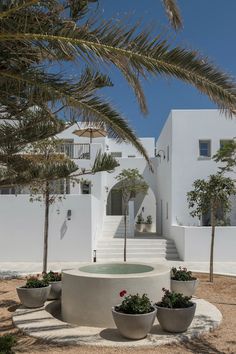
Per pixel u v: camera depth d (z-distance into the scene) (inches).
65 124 257.1
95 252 664.4
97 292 269.0
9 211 649.0
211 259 470.9
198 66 162.1
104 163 326.0
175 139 779.4
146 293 271.4
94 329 261.7
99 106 220.4
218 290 416.8
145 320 233.6
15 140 259.0
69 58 167.0
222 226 679.1
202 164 773.9
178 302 256.2
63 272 294.7
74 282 277.7
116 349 225.6
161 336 243.1
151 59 157.3
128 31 154.7
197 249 650.8
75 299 275.6
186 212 767.1
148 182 984.3
